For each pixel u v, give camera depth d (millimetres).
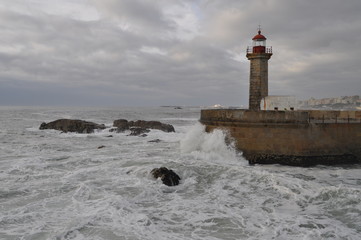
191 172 9797
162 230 5574
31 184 8555
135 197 7344
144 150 15266
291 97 17828
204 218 6195
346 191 7457
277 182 8680
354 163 12781
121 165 10992
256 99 18219
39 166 10938
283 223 5949
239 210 6703
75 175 9562
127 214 6230
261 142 12609
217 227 5766
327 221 6051
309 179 9844
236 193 8016
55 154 14016
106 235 5266
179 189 8344
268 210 6734
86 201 7039
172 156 13125
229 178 9305
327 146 12562
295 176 10234
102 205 6684
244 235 5414
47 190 7961
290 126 12359
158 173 8984
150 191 7855
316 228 5703
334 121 14008
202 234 5441
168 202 7191
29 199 7234
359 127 12984
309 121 13273
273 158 12406
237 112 13078
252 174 9516
